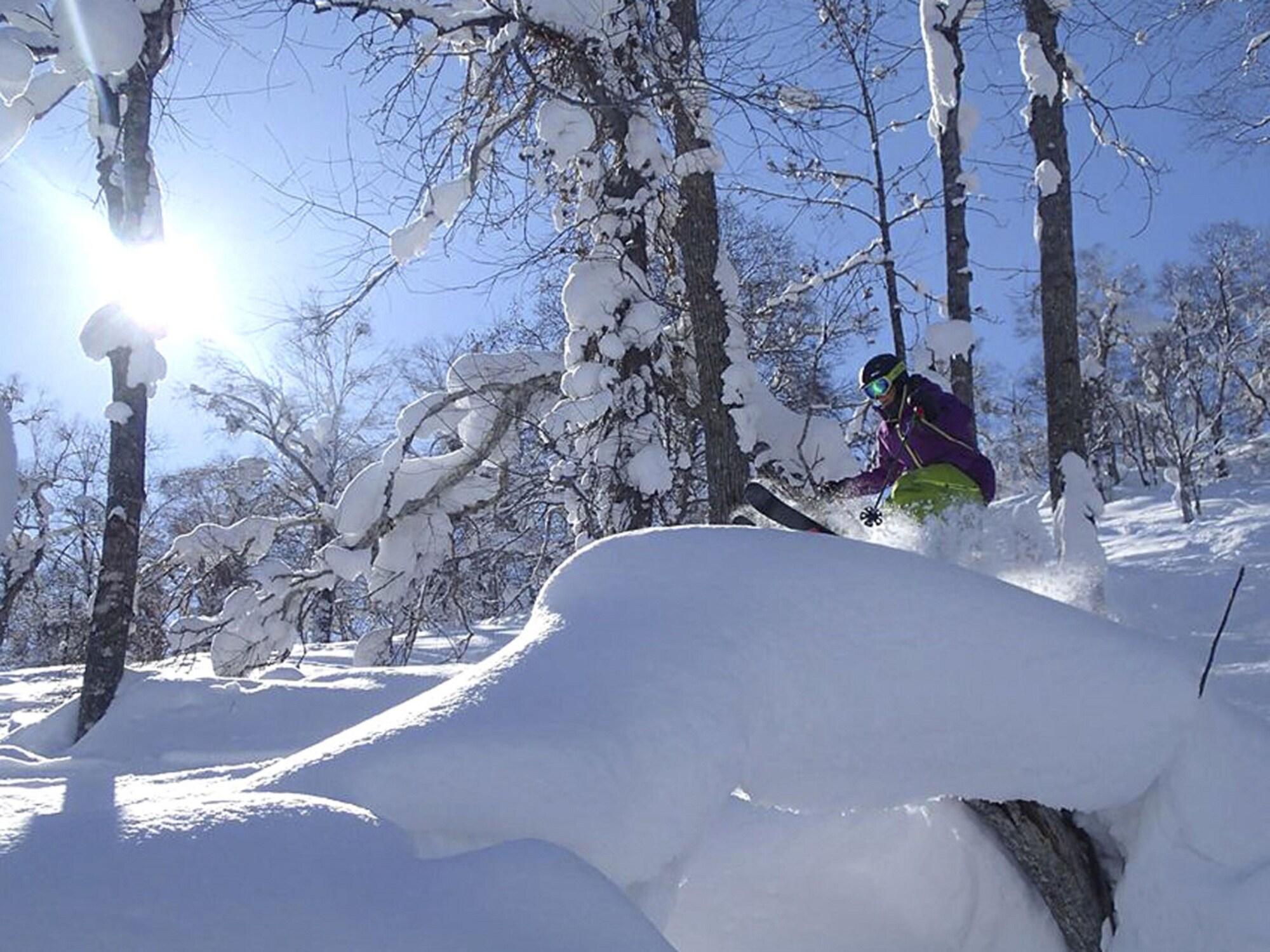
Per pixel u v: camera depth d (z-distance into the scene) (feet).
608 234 33.24
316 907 7.18
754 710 10.69
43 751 24.49
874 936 15.02
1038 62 29.99
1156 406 132.57
